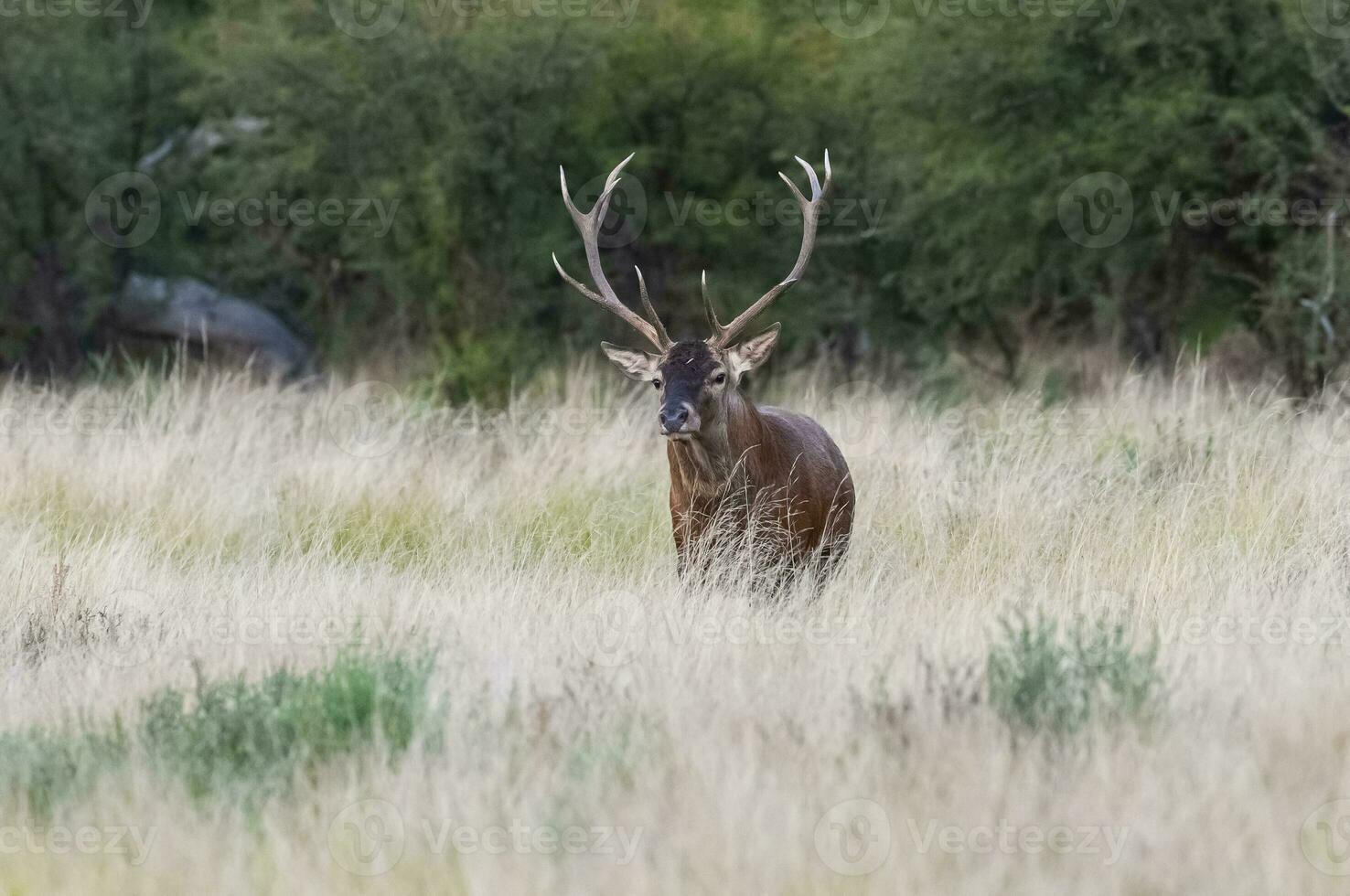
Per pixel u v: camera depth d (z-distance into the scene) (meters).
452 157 65.19
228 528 36.38
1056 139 60.44
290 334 81.81
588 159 71.06
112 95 78.56
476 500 38.16
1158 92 58.84
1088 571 29.31
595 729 20.45
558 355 68.38
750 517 29.80
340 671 22.25
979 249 65.00
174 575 32.41
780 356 72.69
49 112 74.62
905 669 23.00
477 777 18.92
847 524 32.72
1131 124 58.91
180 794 19.03
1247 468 35.69
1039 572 30.08
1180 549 30.25
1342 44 55.25
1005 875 16.56
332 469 39.75
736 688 22.11
